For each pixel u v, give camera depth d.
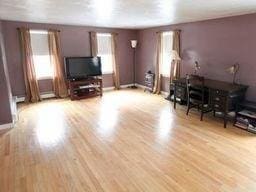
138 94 6.52
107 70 6.97
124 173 2.49
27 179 2.40
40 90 5.89
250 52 3.98
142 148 3.10
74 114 4.65
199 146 3.15
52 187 2.25
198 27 5.02
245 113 3.78
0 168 2.62
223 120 4.27
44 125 4.01
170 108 5.08
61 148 3.11
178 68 5.73
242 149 3.05
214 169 2.55
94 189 2.21
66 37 5.97
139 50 7.27
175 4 3.09
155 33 6.43
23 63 5.45
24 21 5.25
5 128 3.85
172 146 3.16
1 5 3.20
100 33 6.51
